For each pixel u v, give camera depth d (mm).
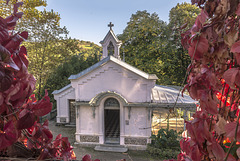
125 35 25828
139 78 12281
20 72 996
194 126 938
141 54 24312
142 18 25453
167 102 12188
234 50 731
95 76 12781
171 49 22641
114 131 13281
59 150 1312
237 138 734
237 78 761
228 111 986
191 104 11633
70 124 18641
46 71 19312
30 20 17375
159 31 24453
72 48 20656
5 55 828
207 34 915
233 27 885
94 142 13242
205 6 931
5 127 968
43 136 1215
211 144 887
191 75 1017
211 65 1010
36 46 18328
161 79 24375
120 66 12414
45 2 17297
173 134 11734
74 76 13086
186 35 1137
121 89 12586
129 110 12508
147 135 12609
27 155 1161
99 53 28781
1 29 941
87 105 13125
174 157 11062
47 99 1124
